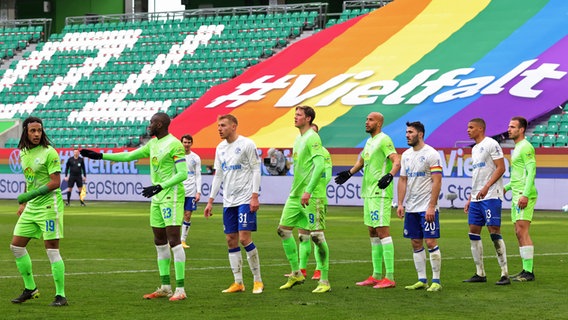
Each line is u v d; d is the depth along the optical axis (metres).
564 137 62.03
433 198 21.95
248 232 21.41
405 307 19.19
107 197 66.75
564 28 73.56
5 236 37.25
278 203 60.66
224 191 21.70
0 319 17.50
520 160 24.39
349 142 65.19
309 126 22.27
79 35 92.75
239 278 21.64
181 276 20.34
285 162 60.53
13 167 69.62
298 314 18.20
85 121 81.31
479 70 70.56
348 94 71.81
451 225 43.69
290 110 71.50
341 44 79.62
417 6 82.50
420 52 75.38
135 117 79.88
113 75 86.12
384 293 21.47
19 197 19.17
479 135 23.75
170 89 82.31
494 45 73.56
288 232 22.23
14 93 87.75
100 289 21.91
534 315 18.11
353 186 58.62
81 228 41.97
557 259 29.06
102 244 34.00
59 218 19.45
